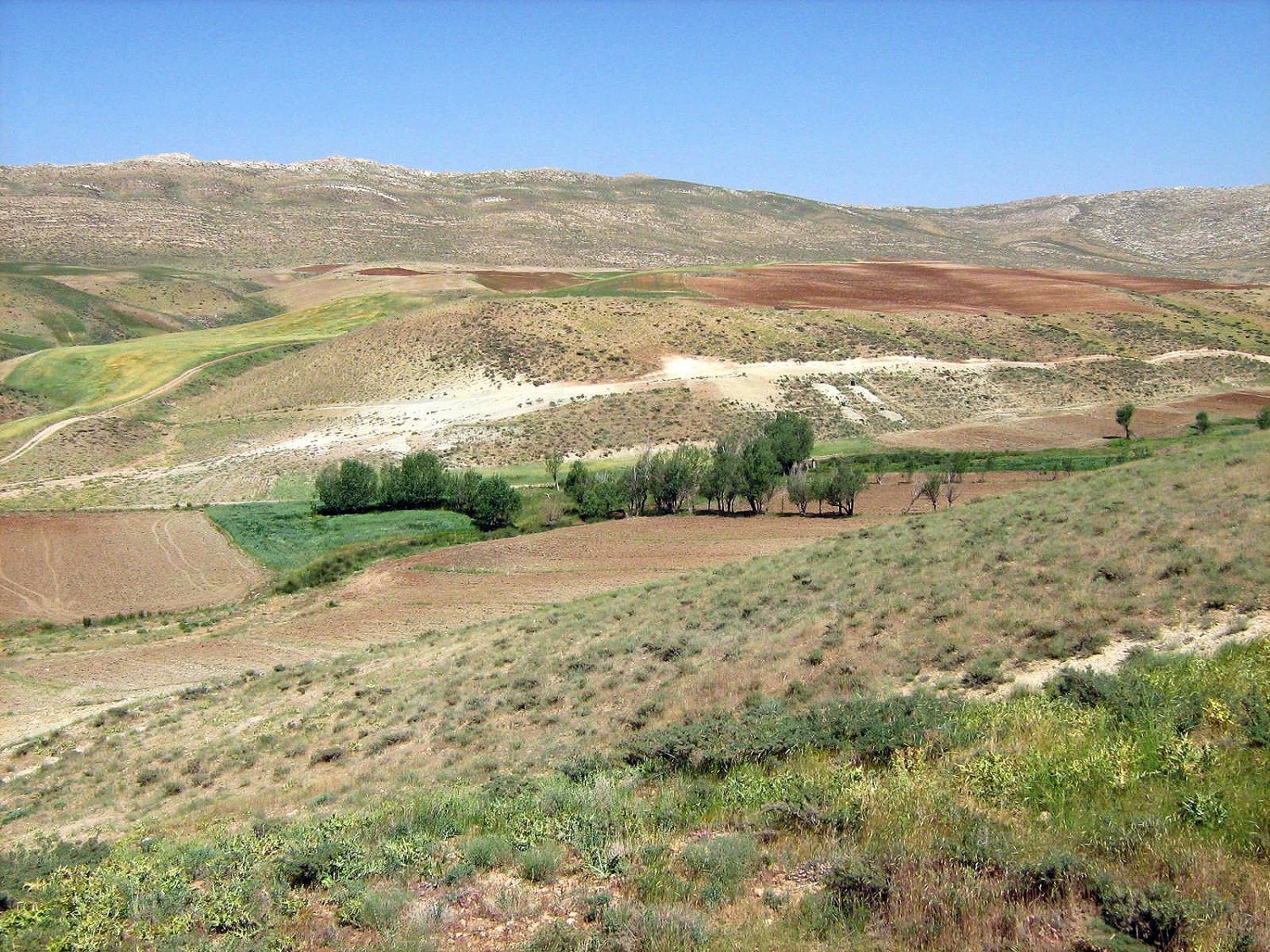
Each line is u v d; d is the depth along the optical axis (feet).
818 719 48.88
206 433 321.52
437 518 219.20
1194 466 102.73
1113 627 57.31
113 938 32.45
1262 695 39.88
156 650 136.05
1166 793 33.22
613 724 63.62
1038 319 389.80
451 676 91.40
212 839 50.85
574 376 336.08
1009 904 27.17
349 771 68.44
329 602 155.94
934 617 68.18
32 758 93.45
